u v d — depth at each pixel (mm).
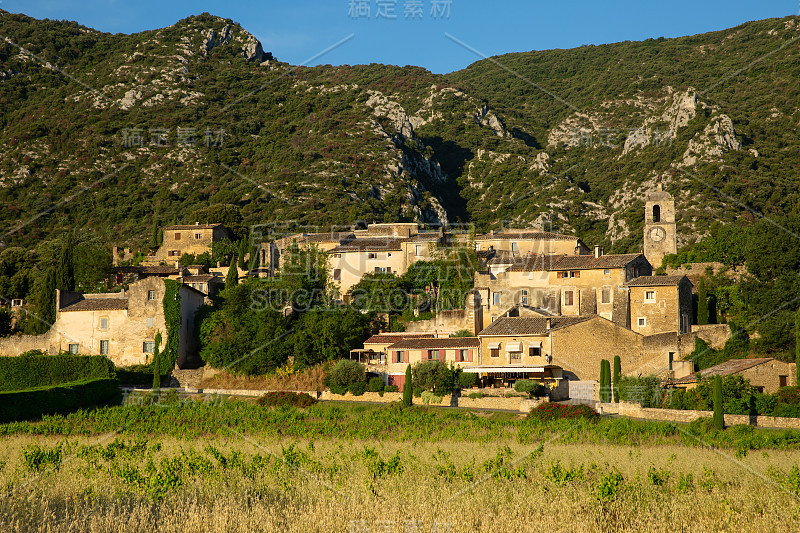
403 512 36812
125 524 33250
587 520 35406
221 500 37031
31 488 40438
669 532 34156
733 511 36812
